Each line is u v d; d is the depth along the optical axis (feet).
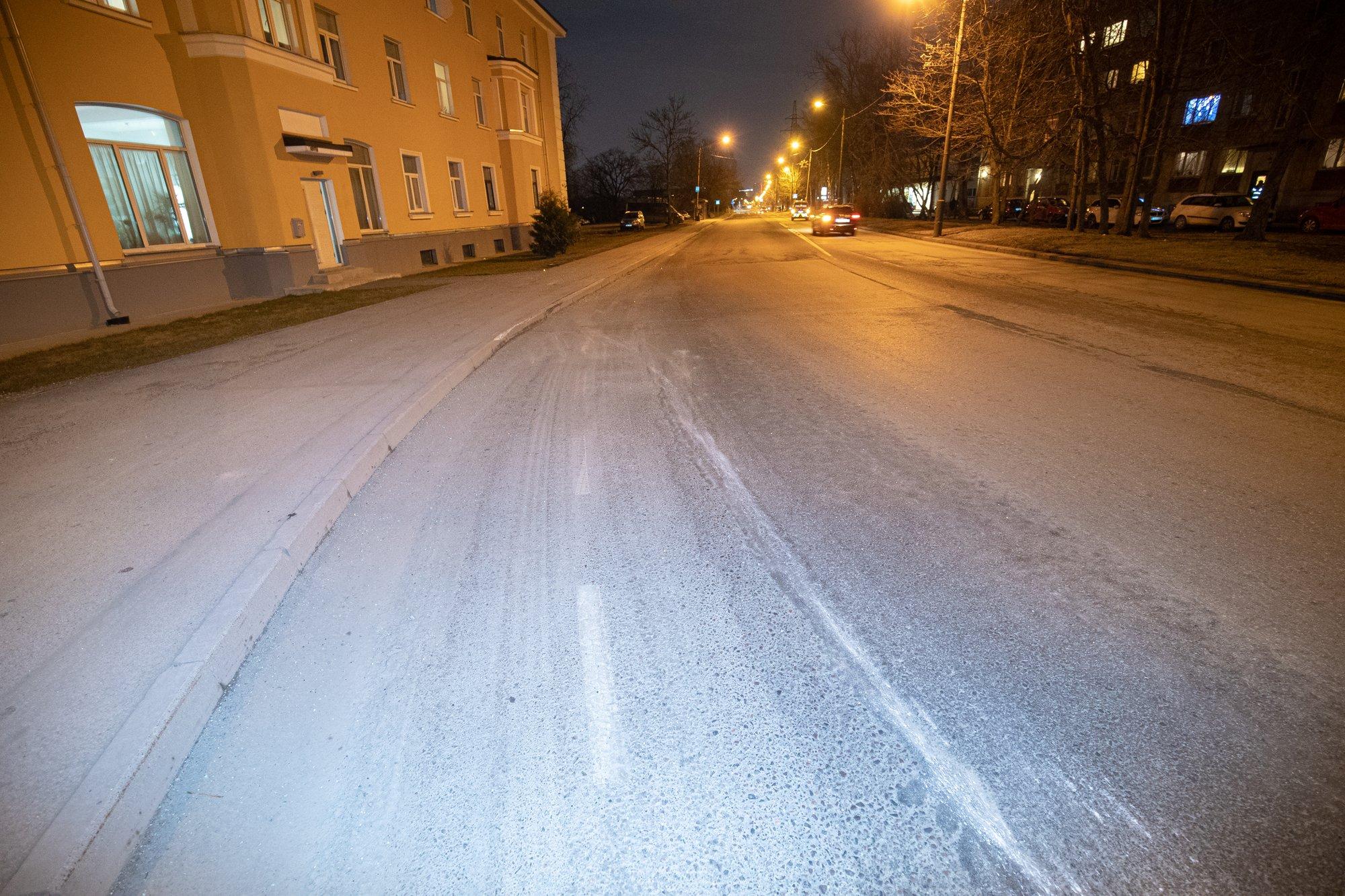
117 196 37.32
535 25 102.06
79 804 6.05
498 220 87.71
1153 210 102.47
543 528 11.69
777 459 14.38
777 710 7.39
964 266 54.34
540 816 6.26
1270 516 11.05
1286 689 7.35
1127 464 13.34
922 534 10.93
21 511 12.42
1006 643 8.29
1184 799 6.16
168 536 10.98
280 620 9.33
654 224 229.04
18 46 31.04
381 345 26.84
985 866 5.69
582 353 25.68
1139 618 8.61
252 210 43.34
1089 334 25.41
